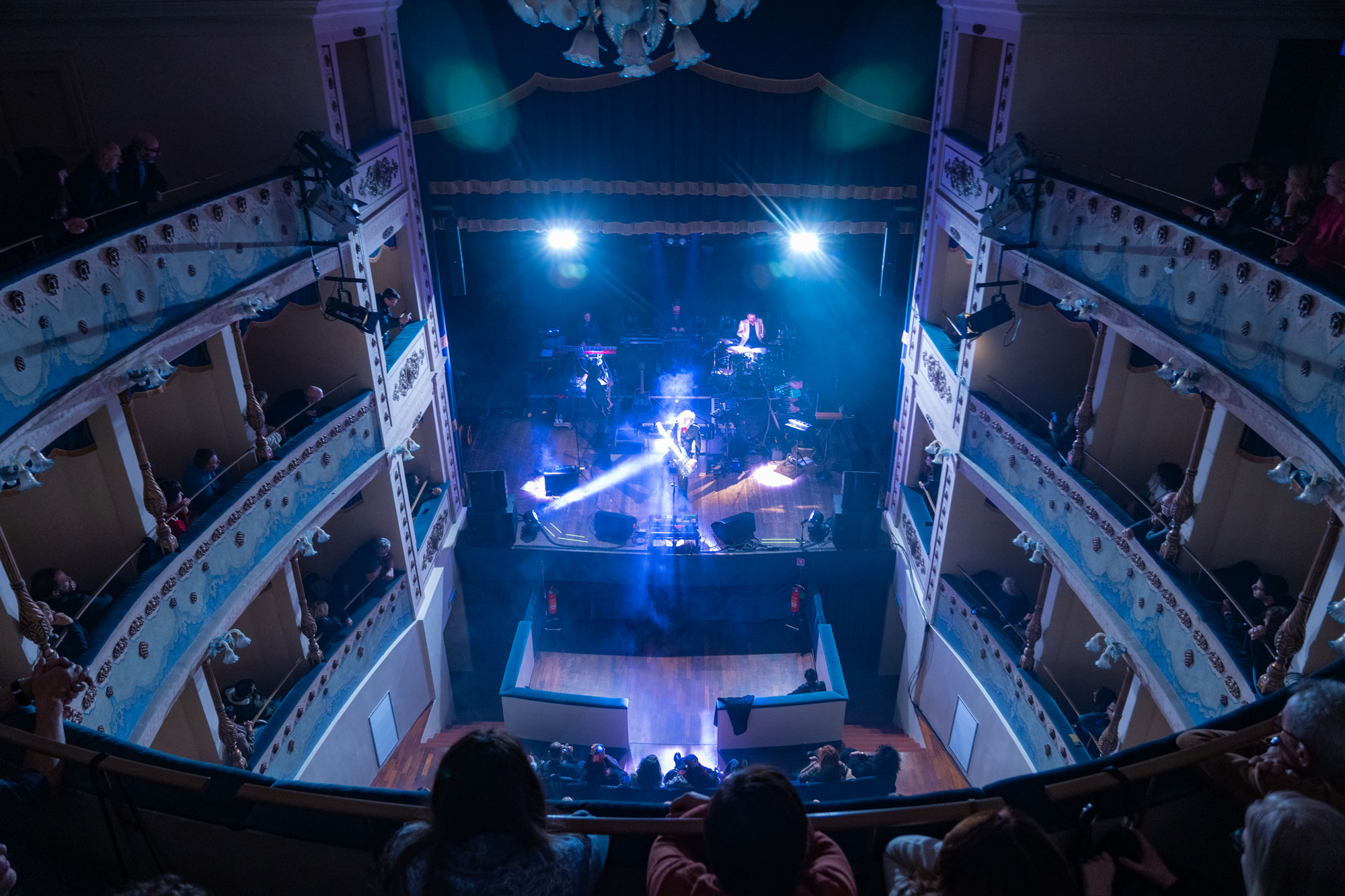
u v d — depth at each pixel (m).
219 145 13.45
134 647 9.43
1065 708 13.74
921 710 18.19
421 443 19.30
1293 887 2.63
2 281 7.55
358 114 15.95
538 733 17.36
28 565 10.03
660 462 22.31
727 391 23.86
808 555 19.19
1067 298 11.67
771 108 18.67
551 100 18.50
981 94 15.94
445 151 18.59
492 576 19.55
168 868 4.81
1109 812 4.08
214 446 12.73
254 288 11.45
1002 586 15.79
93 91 13.07
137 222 9.35
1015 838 2.62
